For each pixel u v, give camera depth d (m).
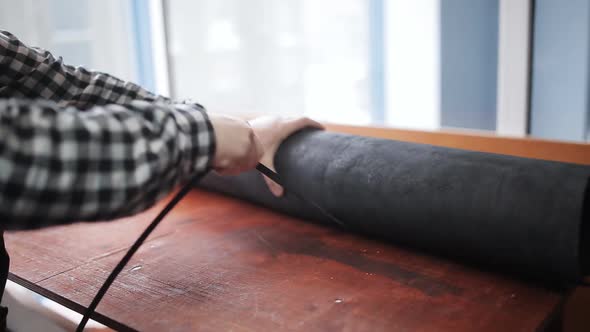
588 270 0.71
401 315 0.61
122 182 0.51
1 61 0.77
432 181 0.74
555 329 0.67
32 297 0.83
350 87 1.90
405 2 1.69
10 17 1.95
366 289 0.68
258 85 2.11
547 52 1.43
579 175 0.66
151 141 0.53
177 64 2.29
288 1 1.95
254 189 0.96
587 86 1.39
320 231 0.88
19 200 0.47
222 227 0.90
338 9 1.85
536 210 0.65
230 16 2.09
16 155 0.47
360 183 0.80
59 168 0.48
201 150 0.57
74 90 0.85
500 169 0.71
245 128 0.61
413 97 1.75
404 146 0.83
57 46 2.07
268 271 0.73
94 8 2.13
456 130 0.97
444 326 0.59
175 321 0.61
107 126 0.51
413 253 0.79
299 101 2.03
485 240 0.70
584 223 0.69
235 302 0.65
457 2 1.57
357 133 1.05
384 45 1.78
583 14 1.34
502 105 1.53
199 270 0.74
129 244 0.84
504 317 0.61
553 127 1.47
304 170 0.87
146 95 0.90
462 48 1.59
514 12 1.44
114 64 2.22
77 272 0.75
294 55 1.99
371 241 0.84
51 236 0.88
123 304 0.65
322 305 0.64
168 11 2.23
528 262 0.68
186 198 1.06
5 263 0.71
